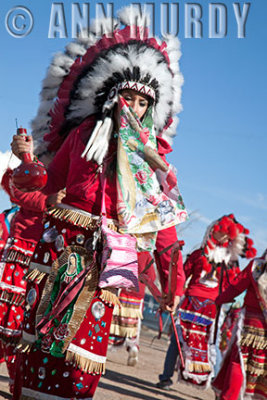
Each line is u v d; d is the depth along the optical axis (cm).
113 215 296
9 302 436
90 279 281
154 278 323
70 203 293
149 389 631
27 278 293
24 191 288
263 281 521
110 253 281
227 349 538
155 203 301
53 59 325
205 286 659
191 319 656
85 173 292
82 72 318
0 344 450
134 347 770
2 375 521
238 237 659
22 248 447
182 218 308
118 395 539
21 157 300
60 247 288
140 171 300
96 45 317
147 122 311
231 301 539
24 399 278
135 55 309
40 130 335
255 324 525
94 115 310
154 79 313
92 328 280
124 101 300
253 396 523
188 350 650
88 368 277
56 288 283
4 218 482
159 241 310
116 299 290
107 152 299
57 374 275
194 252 667
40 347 279
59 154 311
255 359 521
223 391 519
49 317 276
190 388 721
